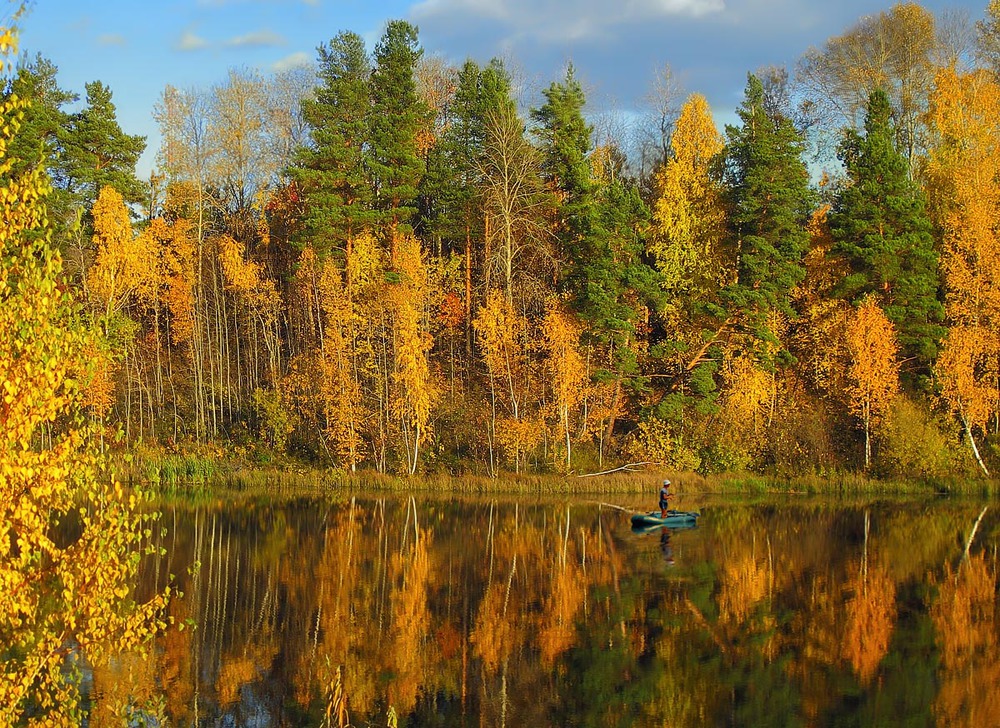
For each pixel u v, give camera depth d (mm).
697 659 18109
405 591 23359
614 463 44062
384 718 15219
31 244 10203
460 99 51531
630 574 25297
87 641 11781
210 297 55781
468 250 51406
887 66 52250
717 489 42469
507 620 20812
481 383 49406
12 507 9875
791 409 44969
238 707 15523
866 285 43281
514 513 36312
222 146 56438
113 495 11375
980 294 41000
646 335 47219
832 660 18000
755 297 41844
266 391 48562
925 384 42531
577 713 15461
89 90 52844
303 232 47375
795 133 44469
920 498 40000
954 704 15695
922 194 45250
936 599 22453
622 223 43188
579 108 49000
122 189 52250
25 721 14328
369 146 52594
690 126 47969
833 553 28047
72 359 10500
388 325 45781
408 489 43031
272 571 25547
